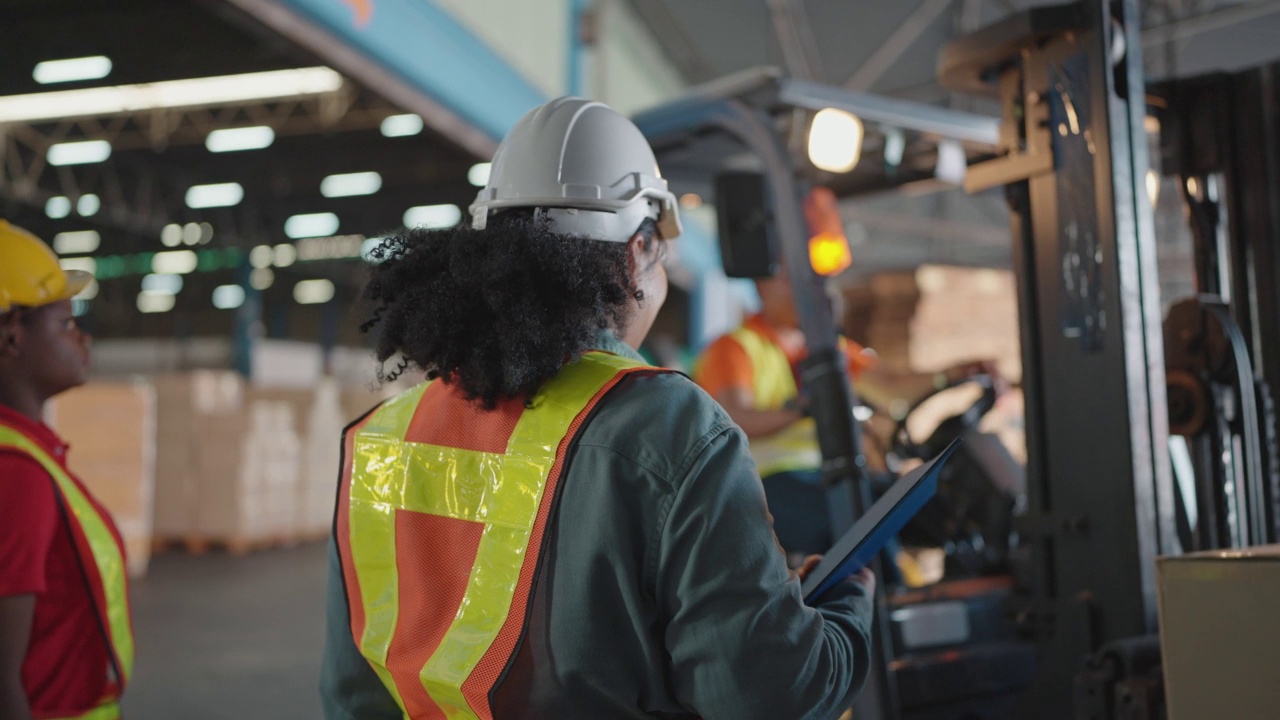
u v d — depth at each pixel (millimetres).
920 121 2613
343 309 33938
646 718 1094
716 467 1075
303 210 19812
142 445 8953
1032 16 1979
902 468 3174
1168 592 1216
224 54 11898
